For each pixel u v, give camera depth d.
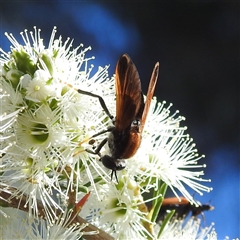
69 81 0.28
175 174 0.30
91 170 0.28
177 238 0.30
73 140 0.28
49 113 0.28
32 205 0.28
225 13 0.47
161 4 0.47
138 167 0.29
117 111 0.27
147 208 0.30
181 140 0.30
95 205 0.29
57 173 0.28
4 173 0.28
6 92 0.28
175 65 0.47
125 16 0.47
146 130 0.29
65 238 0.28
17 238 0.28
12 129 0.28
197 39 0.47
